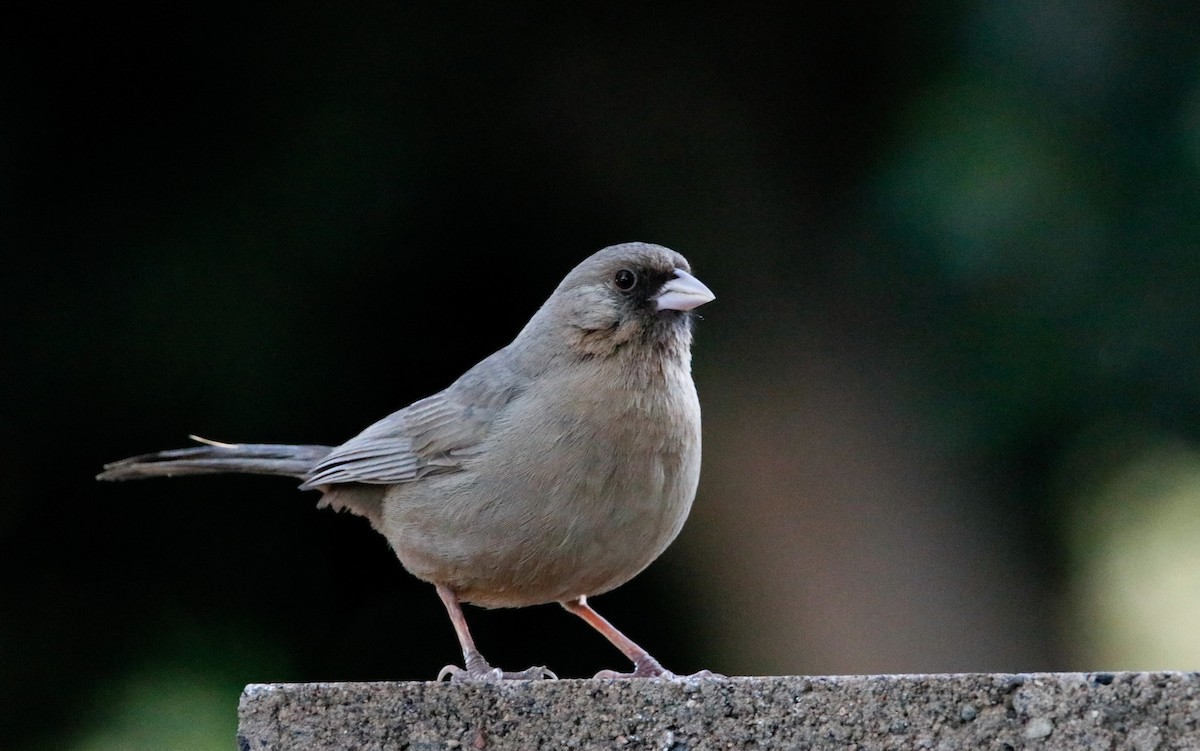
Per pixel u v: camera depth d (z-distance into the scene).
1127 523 14.43
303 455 9.94
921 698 5.69
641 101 14.43
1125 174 12.71
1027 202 12.71
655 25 14.31
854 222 13.79
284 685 6.29
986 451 14.00
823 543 14.30
